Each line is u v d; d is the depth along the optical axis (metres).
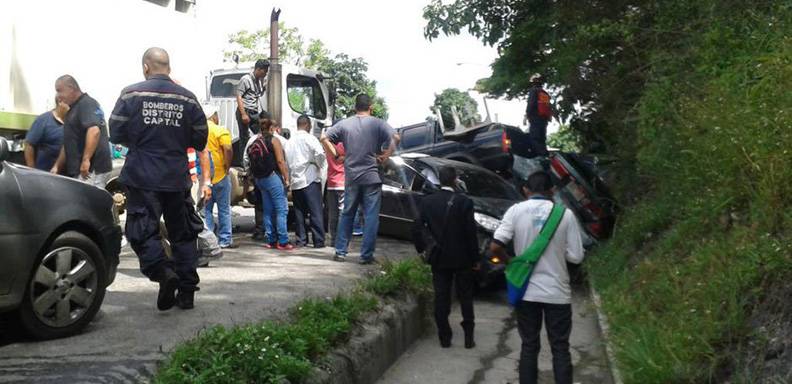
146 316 6.24
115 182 11.16
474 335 8.41
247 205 13.15
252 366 4.82
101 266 5.81
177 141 6.11
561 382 5.82
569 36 13.60
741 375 4.95
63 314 5.53
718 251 6.30
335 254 9.59
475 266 7.75
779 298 5.21
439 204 7.70
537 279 5.88
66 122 7.47
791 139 6.29
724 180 7.02
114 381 4.57
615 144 13.02
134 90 6.04
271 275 8.40
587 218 12.76
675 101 9.19
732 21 9.35
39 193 5.38
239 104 12.67
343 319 6.30
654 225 9.45
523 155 16.81
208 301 6.89
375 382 6.59
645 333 6.13
